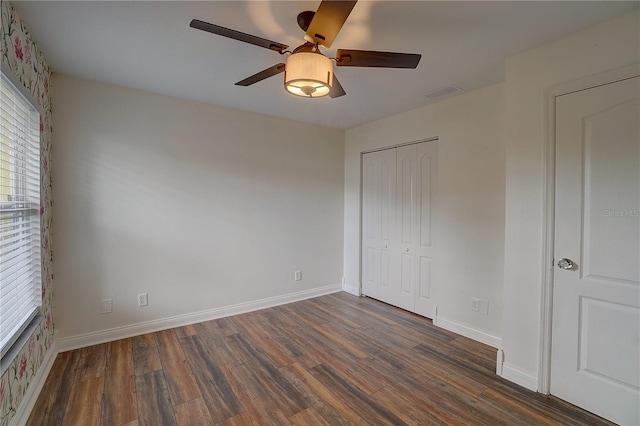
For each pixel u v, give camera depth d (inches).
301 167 154.6
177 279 121.6
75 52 84.0
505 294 87.8
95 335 105.8
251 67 93.2
